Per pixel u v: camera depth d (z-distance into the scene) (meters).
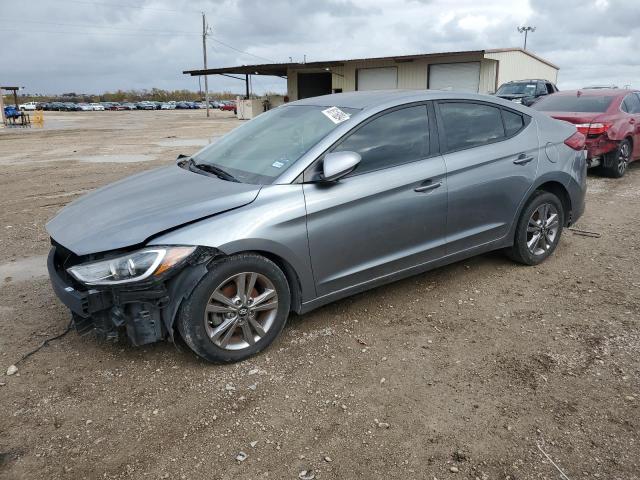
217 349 3.29
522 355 3.47
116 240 3.08
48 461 2.59
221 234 3.16
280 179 3.46
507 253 4.98
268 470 2.52
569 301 4.27
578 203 5.18
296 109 4.36
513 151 4.52
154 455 2.62
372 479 2.46
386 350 3.55
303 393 3.10
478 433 2.75
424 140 4.06
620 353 3.47
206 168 3.99
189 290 3.12
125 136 22.95
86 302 3.06
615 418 2.84
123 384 3.20
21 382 3.22
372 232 3.76
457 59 26.98
